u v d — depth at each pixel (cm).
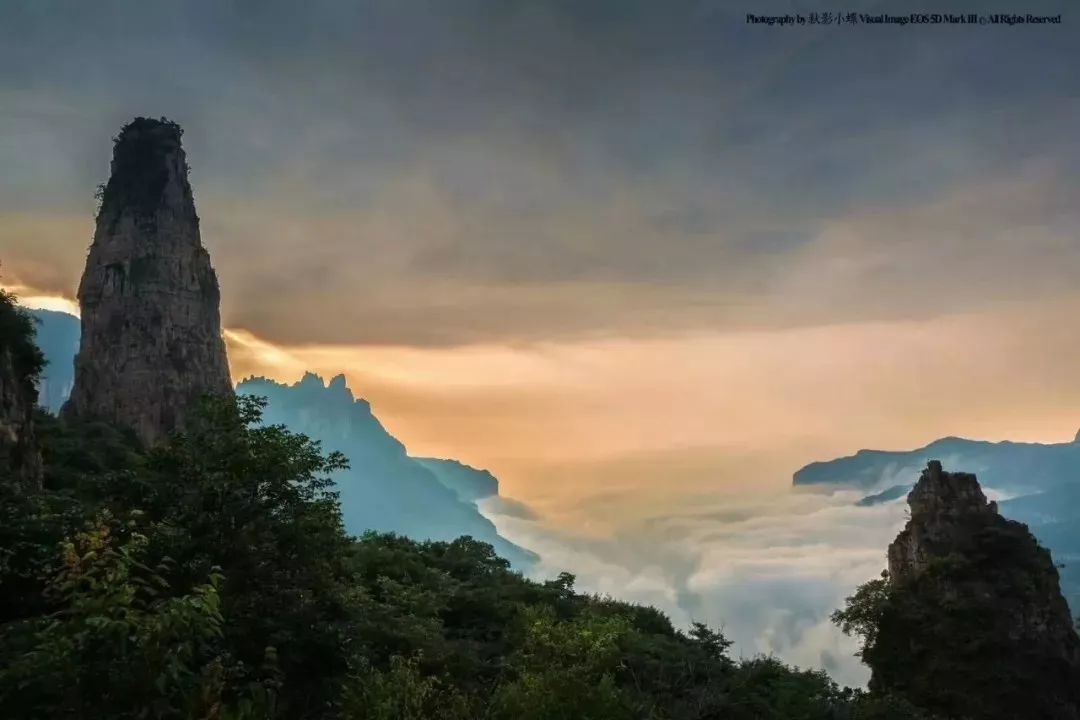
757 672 3253
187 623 1193
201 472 2173
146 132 10300
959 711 4834
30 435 4259
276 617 2081
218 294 10481
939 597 5469
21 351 4384
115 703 1128
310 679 2077
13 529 2069
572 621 4188
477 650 3588
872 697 3531
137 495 2195
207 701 1263
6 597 1975
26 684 1112
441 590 4616
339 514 2350
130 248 9700
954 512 5928
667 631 4809
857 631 5741
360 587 3544
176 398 9262
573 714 2092
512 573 6000
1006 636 5141
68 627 1140
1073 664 5331
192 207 10506
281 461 2219
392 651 2931
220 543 2064
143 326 9394
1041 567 5641
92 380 9150
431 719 1945
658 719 2519
